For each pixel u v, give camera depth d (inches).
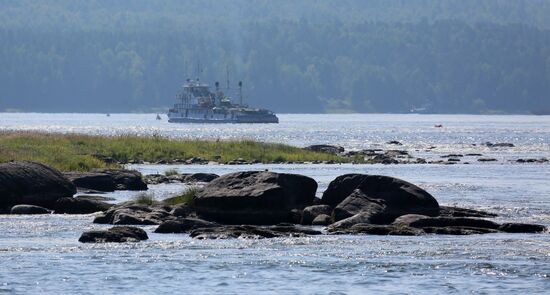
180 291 4498.0
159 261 5206.7
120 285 4618.6
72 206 7283.5
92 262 5172.2
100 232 5885.8
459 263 5152.6
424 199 6806.1
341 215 6614.2
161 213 6766.7
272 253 5457.7
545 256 5359.3
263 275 4862.2
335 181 6973.4
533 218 7204.7
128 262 5182.1
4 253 5428.2
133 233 5944.9
